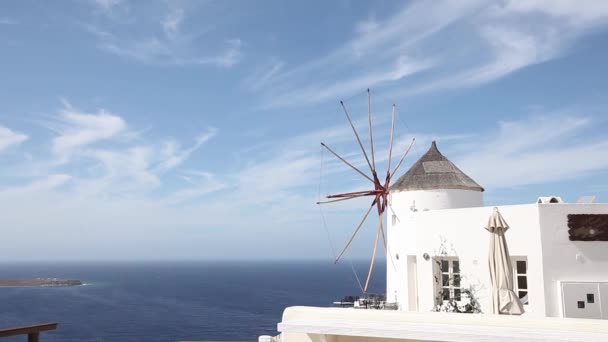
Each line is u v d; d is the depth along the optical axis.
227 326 93.12
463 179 24.59
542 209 17.08
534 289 17.02
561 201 18.20
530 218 17.31
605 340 7.75
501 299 13.23
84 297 147.88
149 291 172.12
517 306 13.07
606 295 16.28
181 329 89.56
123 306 124.81
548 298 16.67
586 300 16.41
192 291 172.62
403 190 24.67
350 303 25.25
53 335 82.94
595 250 16.56
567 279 16.61
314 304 126.88
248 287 192.62
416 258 20.98
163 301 137.62
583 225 16.62
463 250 18.97
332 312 10.27
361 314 10.09
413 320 9.76
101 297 148.12
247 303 132.25
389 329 8.76
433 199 24.02
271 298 145.62
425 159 25.64
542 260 16.84
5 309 116.31
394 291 23.77
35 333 8.26
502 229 13.71
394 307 22.05
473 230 18.70
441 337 8.42
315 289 181.25
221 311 115.06
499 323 9.21
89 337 81.62
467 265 18.80
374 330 8.84
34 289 177.75
